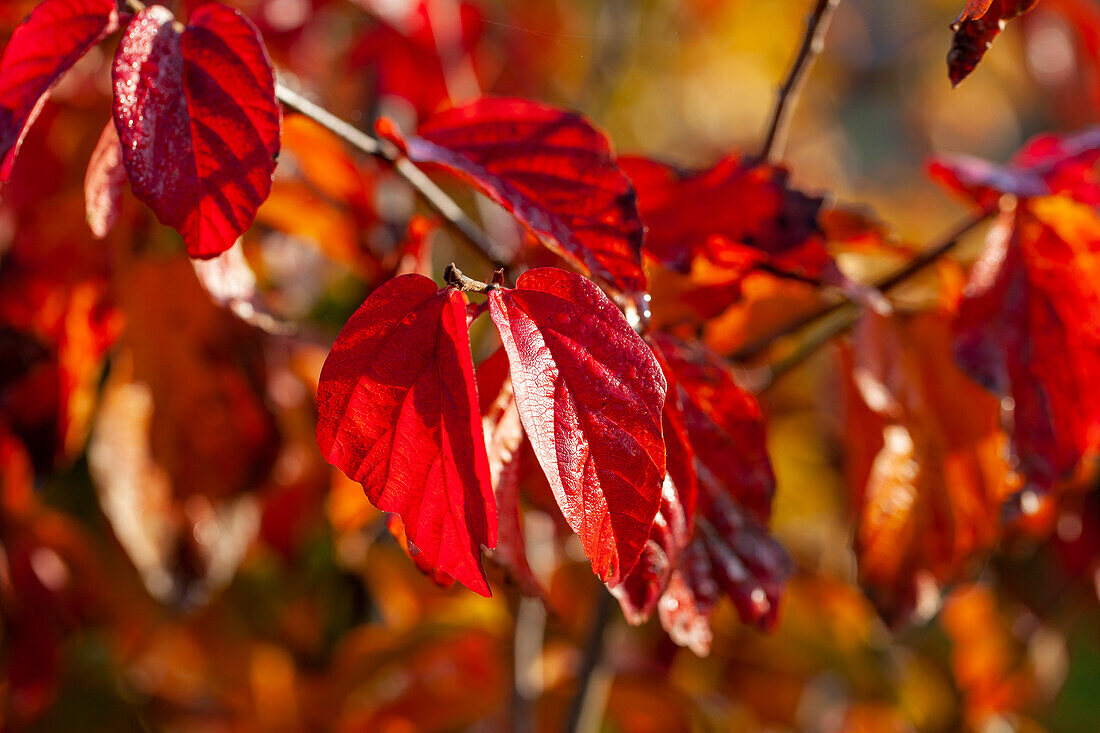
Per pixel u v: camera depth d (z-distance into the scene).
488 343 0.92
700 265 0.68
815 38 0.70
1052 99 1.44
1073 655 1.69
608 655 1.05
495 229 1.00
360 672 1.03
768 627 0.64
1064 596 1.10
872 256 0.89
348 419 0.57
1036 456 0.68
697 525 0.64
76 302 0.73
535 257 0.67
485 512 0.56
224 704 1.14
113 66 0.58
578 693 0.86
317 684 1.06
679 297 0.68
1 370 0.76
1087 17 1.01
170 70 0.59
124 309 0.73
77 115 0.77
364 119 1.04
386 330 0.57
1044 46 1.37
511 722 0.94
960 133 3.04
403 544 0.59
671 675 1.05
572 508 0.56
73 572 0.90
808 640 1.16
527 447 0.64
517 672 0.93
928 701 1.24
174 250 0.74
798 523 1.38
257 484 0.76
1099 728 1.58
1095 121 1.34
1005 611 1.21
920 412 0.70
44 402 0.77
